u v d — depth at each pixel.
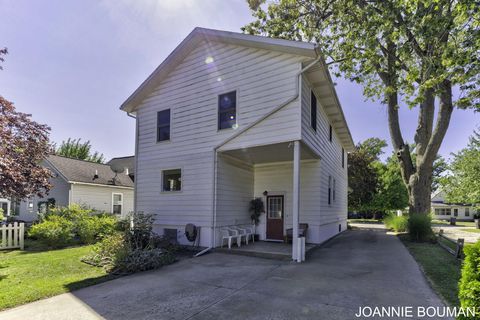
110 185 16.75
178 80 10.22
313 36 12.75
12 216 15.86
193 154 9.49
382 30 9.57
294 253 7.14
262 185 11.02
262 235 10.73
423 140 11.53
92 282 5.29
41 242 9.86
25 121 10.85
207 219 8.87
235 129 8.66
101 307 4.03
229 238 8.65
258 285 5.03
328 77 8.51
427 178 11.32
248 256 7.89
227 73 9.05
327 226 11.41
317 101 9.86
